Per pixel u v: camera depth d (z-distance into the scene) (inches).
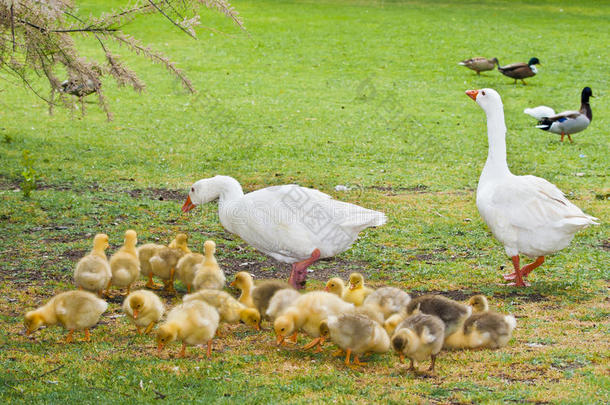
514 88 1157.7
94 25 452.4
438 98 1099.3
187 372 259.1
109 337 301.7
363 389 241.3
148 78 1194.6
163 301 361.4
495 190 386.0
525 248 379.6
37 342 292.8
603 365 261.9
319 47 1448.1
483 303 311.4
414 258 441.7
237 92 1113.4
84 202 551.2
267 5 1857.8
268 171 697.0
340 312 285.9
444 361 272.4
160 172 679.7
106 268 348.2
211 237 481.7
